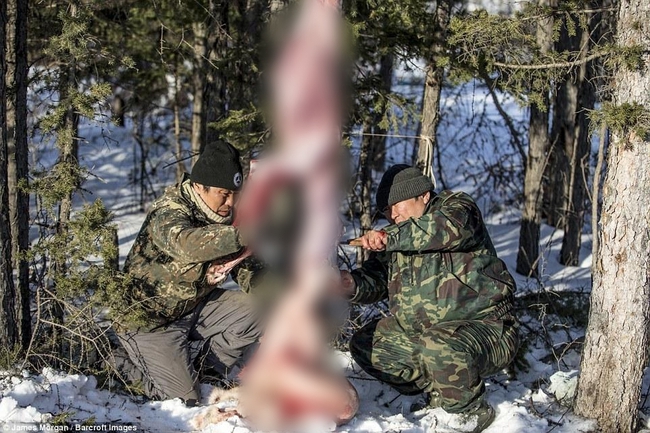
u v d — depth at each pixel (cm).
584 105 870
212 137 711
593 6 675
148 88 922
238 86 677
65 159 456
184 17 750
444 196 441
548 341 555
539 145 832
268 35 622
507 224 1080
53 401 397
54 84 521
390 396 466
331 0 554
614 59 395
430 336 420
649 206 399
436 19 587
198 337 462
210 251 398
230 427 387
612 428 414
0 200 424
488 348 425
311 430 395
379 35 601
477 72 585
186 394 432
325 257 449
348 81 611
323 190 490
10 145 552
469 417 421
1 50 422
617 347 410
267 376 424
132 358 439
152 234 420
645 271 404
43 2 594
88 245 425
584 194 907
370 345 452
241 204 455
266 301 455
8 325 432
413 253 441
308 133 542
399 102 637
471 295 435
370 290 458
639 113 386
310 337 437
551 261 918
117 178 1199
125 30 755
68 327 443
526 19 526
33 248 440
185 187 435
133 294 433
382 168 1066
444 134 1369
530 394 468
